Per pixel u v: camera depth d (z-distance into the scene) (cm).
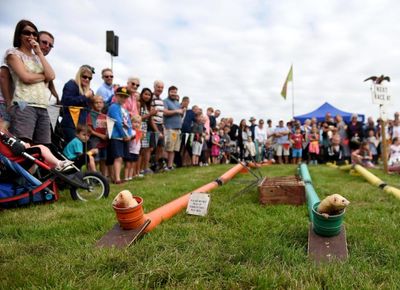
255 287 178
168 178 682
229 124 1319
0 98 427
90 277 188
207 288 178
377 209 363
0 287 175
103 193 443
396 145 998
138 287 179
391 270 195
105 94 696
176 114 901
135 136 658
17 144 385
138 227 256
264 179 440
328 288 174
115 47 754
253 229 276
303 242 245
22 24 412
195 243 240
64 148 506
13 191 390
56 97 534
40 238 266
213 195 436
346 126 1257
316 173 788
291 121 1420
